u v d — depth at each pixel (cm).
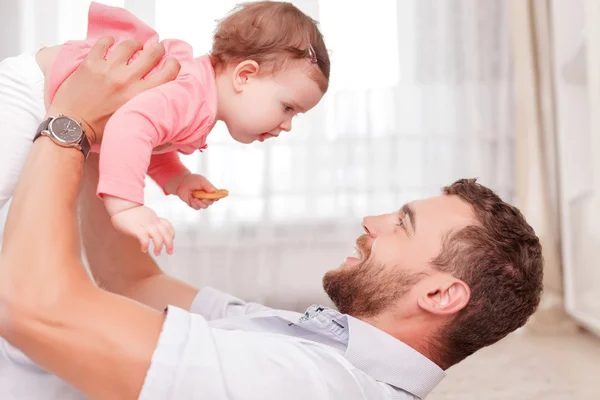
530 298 114
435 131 357
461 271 110
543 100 336
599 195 271
